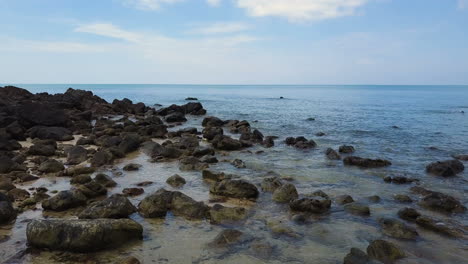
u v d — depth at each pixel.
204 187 12.71
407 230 8.83
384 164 16.66
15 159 15.38
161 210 9.84
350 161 16.83
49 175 13.87
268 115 43.84
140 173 14.69
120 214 9.34
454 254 7.87
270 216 9.99
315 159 18.02
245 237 8.43
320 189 12.73
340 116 42.41
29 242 7.73
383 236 8.76
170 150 17.80
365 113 46.66
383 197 11.91
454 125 33.25
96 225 7.66
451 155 19.41
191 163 16.00
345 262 7.21
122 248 7.87
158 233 8.72
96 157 16.22
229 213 9.70
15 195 11.02
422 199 11.31
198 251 7.80
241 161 16.66
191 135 25.05
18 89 43.84
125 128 25.64
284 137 26.03
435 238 8.68
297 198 11.02
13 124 22.28
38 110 24.94
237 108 56.12
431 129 30.33
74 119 30.56
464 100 82.56
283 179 13.89
